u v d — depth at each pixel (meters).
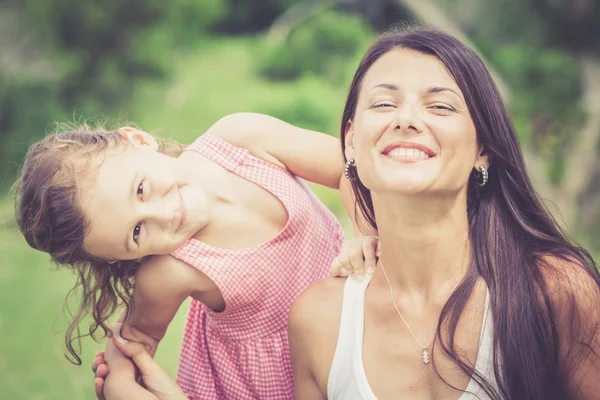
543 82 15.14
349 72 17.33
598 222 10.89
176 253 2.70
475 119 2.14
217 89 16.69
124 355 2.73
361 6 19.70
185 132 14.98
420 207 2.10
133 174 2.62
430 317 2.20
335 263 2.42
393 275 2.25
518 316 2.10
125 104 15.84
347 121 2.39
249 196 2.82
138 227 2.63
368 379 2.21
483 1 16.77
